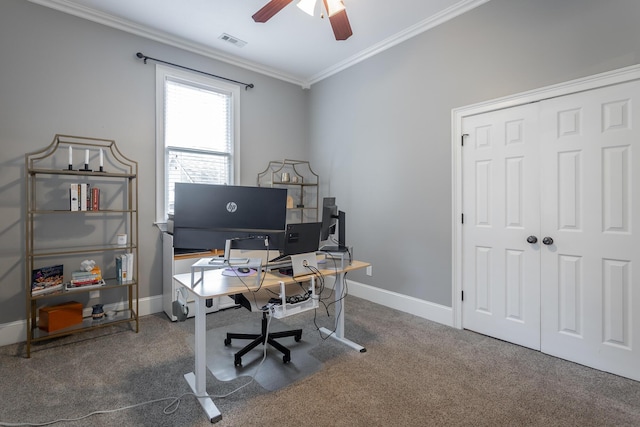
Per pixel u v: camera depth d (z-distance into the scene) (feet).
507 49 8.56
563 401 6.10
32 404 5.93
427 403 6.03
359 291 12.94
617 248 7.03
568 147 7.63
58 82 9.32
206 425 5.42
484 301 9.21
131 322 10.08
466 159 9.53
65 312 8.80
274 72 14.17
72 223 9.56
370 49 12.11
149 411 5.78
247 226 6.29
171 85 11.68
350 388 6.52
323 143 14.69
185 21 10.33
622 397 6.22
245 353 7.75
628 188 6.88
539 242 8.14
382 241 12.03
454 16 9.68
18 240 8.77
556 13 7.71
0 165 8.51
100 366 7.35
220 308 11.34
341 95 13.74
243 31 10.94
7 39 8.57
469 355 7.97
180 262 10.36
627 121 6.84
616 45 6.90
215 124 12.80
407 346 8.47
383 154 11.97
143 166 10.88
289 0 7.26
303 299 6.92
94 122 9.92
